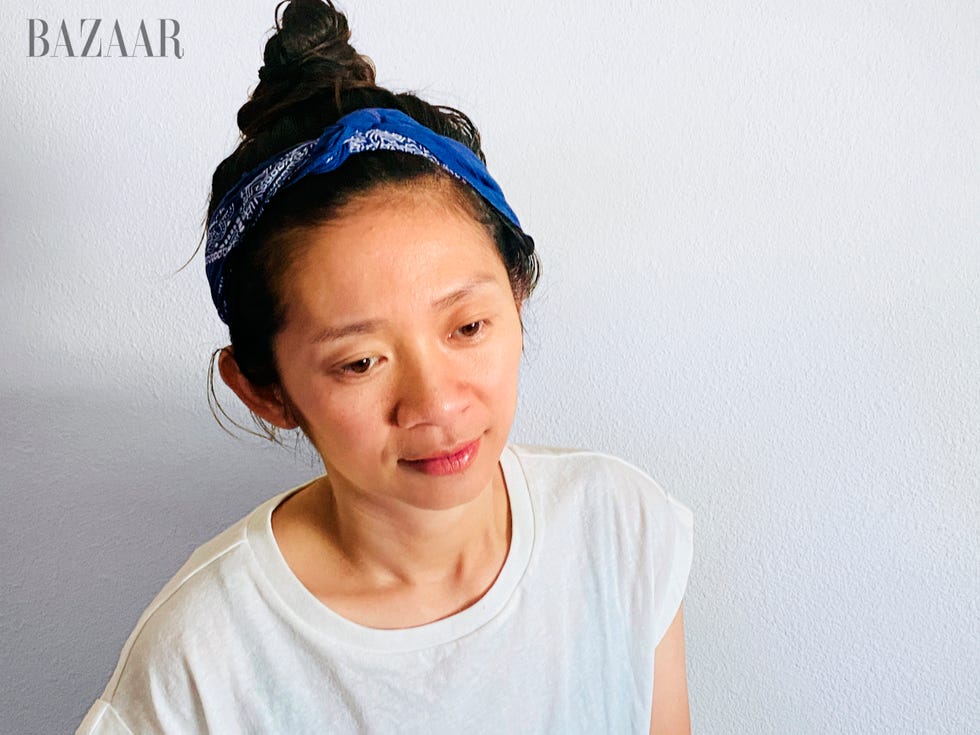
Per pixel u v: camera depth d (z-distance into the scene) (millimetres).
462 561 638
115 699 618
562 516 690
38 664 962
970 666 988
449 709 646
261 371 563
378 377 500
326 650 618
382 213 488
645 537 711
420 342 492
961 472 938
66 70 836
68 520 930
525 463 700
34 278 874
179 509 935
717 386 921
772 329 907
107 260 875
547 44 850
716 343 910
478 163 551
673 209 881
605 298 896
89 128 849
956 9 844
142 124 851
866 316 903
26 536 930
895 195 879
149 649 611
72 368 896
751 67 854
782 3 843
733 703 1007
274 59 570
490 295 510
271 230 499
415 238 487
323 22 574
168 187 865
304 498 668
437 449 508
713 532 959
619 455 936
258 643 620
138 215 868
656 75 855
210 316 890
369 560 627
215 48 841
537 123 862
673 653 746
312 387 510
